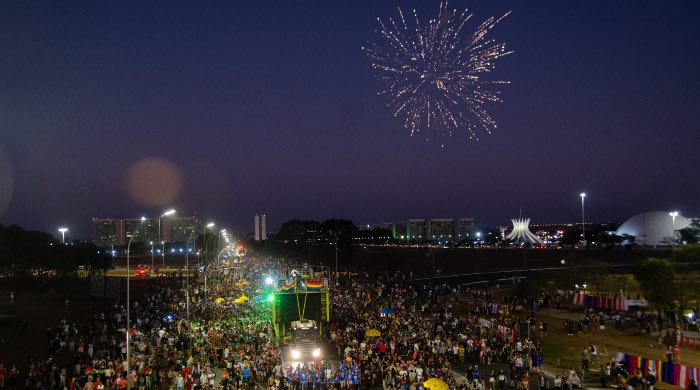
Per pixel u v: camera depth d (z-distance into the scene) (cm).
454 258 17162
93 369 3966
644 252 16288
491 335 5300
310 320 5541
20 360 4719
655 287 6338
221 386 3981
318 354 4947
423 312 7031
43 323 6438
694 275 7175
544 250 18425
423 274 14012
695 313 6088
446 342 4988
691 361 4641
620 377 3928
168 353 4619
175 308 6950
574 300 7731
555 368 4594
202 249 19800
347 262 15962
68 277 10556
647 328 5831
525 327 5909
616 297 7238
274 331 5569
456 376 4344
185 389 3816
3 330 5912
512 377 4131
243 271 11638
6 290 9781
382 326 5616
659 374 3966
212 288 9100
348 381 4006
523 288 7944
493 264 15438
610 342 5472
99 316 6306
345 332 5444
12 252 9956
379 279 10356
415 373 3862
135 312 6550
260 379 4241
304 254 17475
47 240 11019
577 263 14500
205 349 4806
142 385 3891
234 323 5878
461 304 8531
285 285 5628
